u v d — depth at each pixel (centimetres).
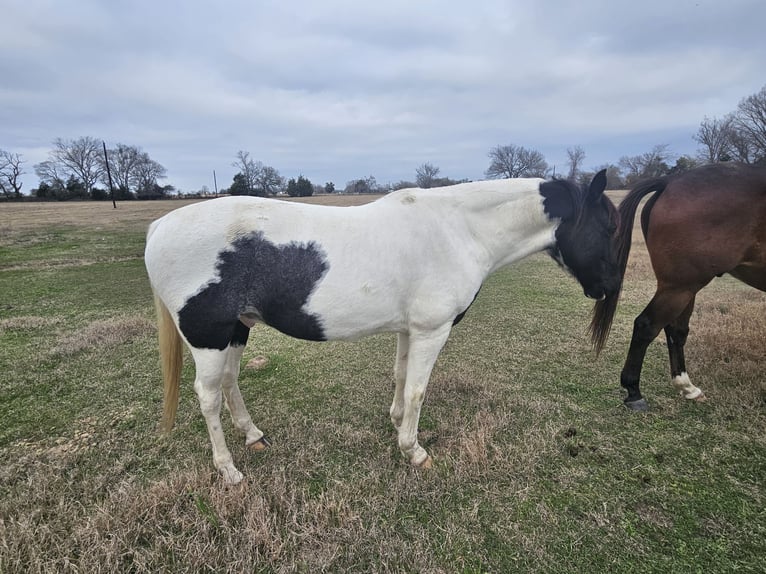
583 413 275
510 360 364
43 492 199
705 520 186
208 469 217
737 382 299
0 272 816
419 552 168
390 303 200
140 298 610
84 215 2414
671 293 264
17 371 351
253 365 363
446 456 228
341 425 267
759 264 248
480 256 217
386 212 203
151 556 164
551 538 178
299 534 174
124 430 264
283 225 190
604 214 223
